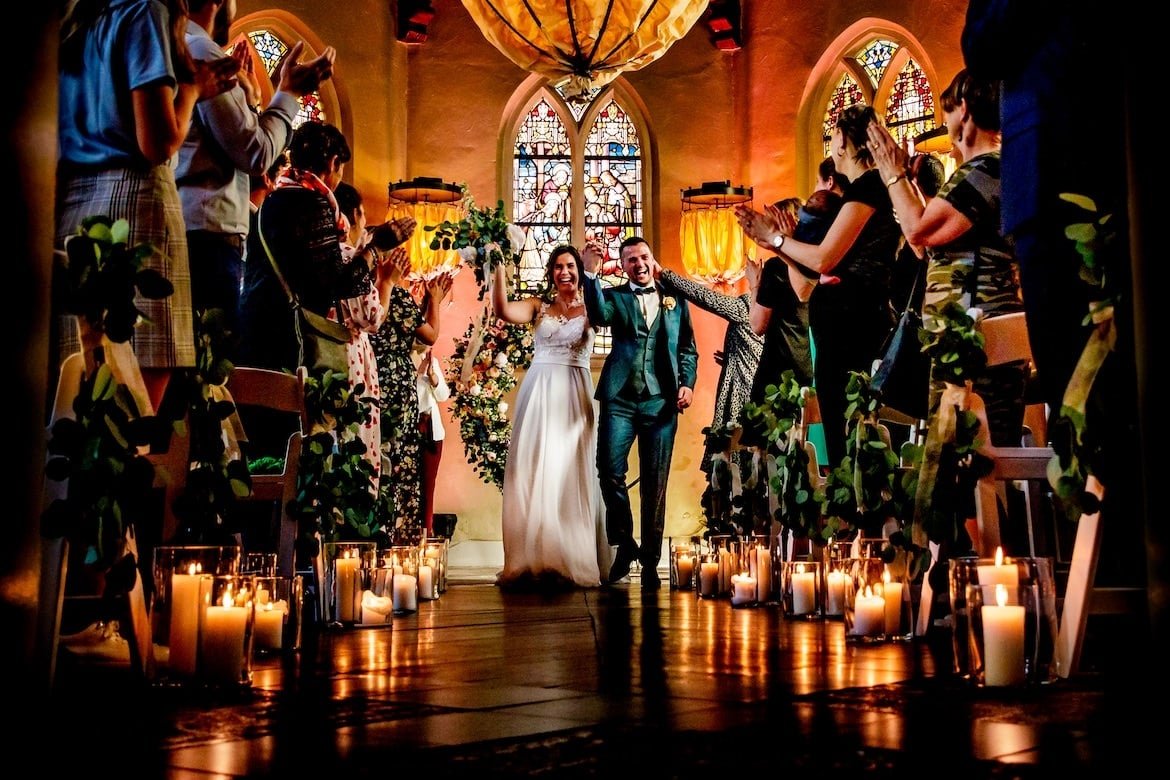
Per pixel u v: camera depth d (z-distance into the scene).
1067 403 2.35
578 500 7.85
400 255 5.80
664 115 12.42
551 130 12.48
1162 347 1.65
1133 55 1.67
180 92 3.01
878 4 11.44
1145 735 1.62
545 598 6.27
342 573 3.92
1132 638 2.43
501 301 7.98
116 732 1.76
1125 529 2.42
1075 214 2.63
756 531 6.00
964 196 3.67
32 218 1.61
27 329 1.60
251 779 1.38
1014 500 3.67
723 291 11.55
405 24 12.13
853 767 1.40
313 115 11.64
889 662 2.69
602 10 6.84
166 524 2.86
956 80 3.86
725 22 12.24
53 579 2.02
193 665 2.25
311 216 4.90
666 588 7.57
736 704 2.00
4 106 1.55
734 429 6.69
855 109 5.23
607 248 12.39
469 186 12.26
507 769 1.42
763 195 12.16
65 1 2.97
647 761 1.45
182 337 2.90
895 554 3.43
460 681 2.42
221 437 2.94
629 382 7.91
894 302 5.35
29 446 1.61
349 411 4.19
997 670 2.14
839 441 5.14
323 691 2.26
